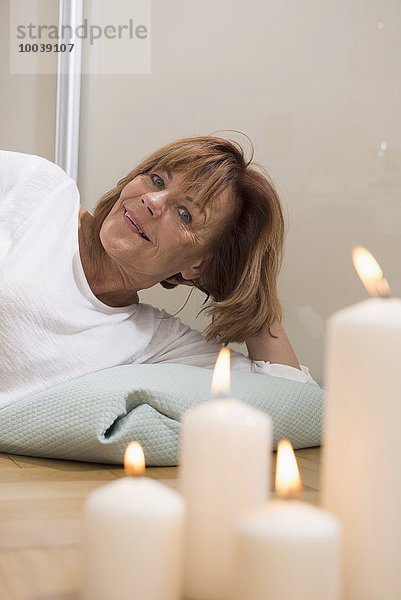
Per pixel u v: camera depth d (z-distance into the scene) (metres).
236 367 1.89
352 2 2.38
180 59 2.43
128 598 0.54
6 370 1.54
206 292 2.03
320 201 2.39
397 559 0.57
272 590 0.50
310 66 2.39
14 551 0.76
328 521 0.52
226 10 2.41
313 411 1.65
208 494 0.61
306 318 2.39
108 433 1.43
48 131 2.44
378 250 2.37
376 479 0.57
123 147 2.45
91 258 1.81
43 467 1.38
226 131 2.24
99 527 0.54
